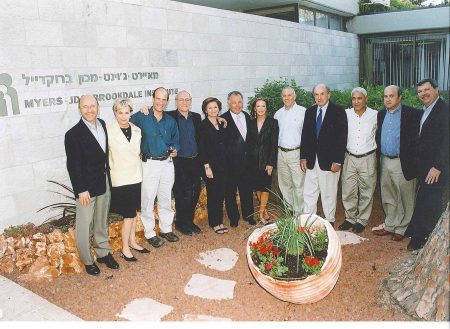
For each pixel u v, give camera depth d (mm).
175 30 5902
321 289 3174
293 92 4902
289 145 4973
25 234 4020
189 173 4723
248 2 9945
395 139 4367
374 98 6684
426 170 4047
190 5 6098
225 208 5406
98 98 4957
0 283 3627
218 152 4730
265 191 5102
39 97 4355
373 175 4672
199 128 4707
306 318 3184
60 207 4539
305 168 4910
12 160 4191
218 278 3861
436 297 2922
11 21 4055
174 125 4449
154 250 4496
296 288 3109
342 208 5711
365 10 11859
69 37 4586
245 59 7281
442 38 10586
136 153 4027
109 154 3973
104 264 4137
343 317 3168
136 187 4082
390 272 3666
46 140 4469
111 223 4461
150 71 5602
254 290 3633
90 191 3744
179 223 4949
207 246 4586
